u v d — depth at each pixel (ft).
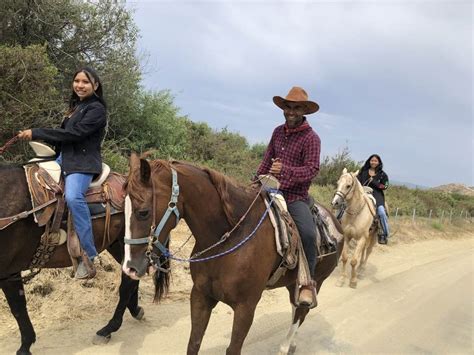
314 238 13.08
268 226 11.82
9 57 25.68
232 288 11.00
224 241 11.07
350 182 25.98
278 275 12.62
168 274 13.70
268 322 18.47
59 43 36.01
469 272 33.37
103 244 13.42
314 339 17.19
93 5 36.32
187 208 10.58
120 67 37.27
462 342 18.37
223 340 16.10
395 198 72.59
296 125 13.48
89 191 12.98
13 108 25.57
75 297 17.33
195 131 58.23
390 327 19.39
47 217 12.06
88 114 12.63
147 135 44.09
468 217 94.68
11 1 31.73
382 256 36.76
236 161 57.52
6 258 11.88
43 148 13.15
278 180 12.91
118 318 14.98
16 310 12.93
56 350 13.91
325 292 24.31
